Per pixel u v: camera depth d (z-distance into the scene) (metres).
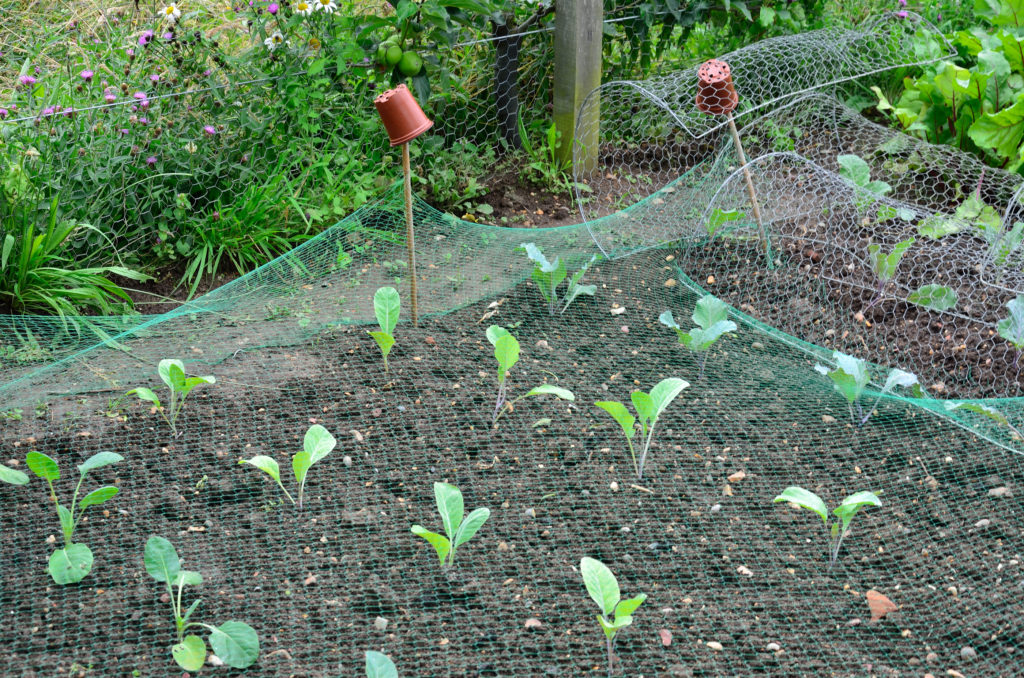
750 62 5.42
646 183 5.54
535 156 5.55
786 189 4.98
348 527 3.02
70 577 2.72
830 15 6.52
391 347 3.90
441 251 4.68
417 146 5.18
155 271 4.50
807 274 4.49
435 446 3.36
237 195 4.63
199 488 3.14
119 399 3.50
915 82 5.55
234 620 2.64
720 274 4.55
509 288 4.39
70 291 4.03
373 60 4.97
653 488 3.22
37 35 5.62
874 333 4.15
